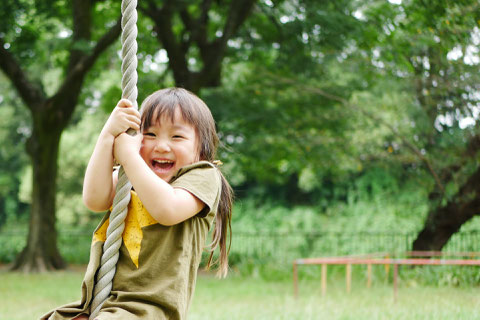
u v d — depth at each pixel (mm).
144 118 2213
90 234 20859
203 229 2229
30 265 14719
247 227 25078
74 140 26266
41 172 15125
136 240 2102
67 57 16625
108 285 2078
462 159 11695
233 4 13773
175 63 14125
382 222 21562
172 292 2008
